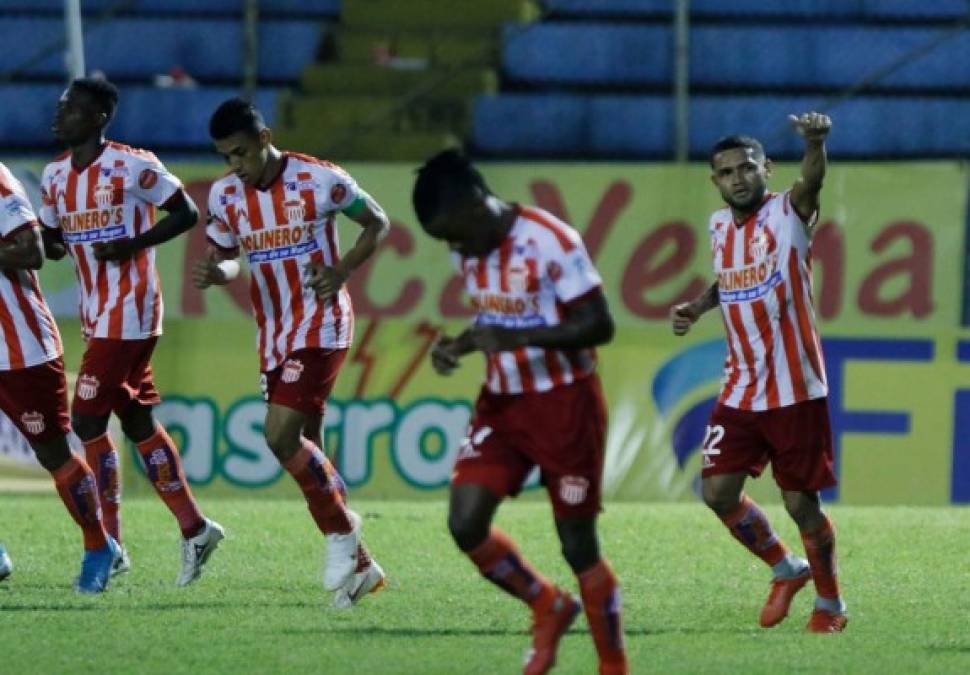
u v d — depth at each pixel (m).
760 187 25.31
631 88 64.25
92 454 30.06
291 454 27.16
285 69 66.06
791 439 25.31
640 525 38.25
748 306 25.36
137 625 25.33
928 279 51.47
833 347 46.28
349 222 51.94
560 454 20.59
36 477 45.59
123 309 29.31
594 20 66.06
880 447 46.16
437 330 47.00
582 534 20.84
